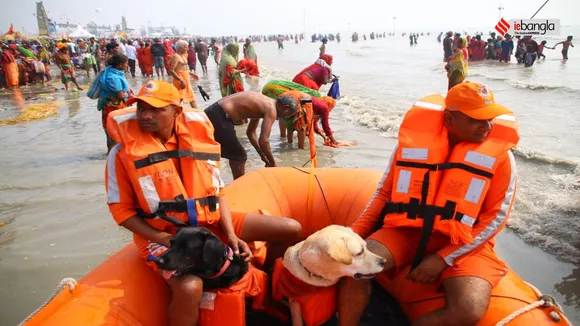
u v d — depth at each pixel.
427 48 40.34
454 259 2.50
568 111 8.90
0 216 4.86
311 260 2.49
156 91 2.59
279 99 5.17
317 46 59.53
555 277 3.51
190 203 2.67
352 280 2.68
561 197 4.88
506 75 15.18
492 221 2.54
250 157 6.81
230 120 5.02
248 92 5.14
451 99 2.58
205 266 2.41
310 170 3.95
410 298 2.78
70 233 4.43
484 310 2.34
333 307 2.76
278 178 3.83
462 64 9.59
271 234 3.02
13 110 11.75
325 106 6.67
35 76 18.16
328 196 3.74
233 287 2.58
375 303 3.21
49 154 7.27
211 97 12.92
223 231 2.86
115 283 2.53
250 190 3.62
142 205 2.62
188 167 2.74
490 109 2.47
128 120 2.66
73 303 2.38
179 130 2.78
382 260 2.49
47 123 9.87
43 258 3.96
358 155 6.57
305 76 7.62
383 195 3.00
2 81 16.92
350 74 17.45
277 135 8.05
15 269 3.80
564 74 14.80
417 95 11.59
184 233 2.36
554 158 6.02
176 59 9.20
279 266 2.89
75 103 12.66
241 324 2.58
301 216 3.75
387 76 16.39
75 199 5.28
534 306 2.35
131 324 2.37
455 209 2.57
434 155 2.71
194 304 2.41
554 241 4.02
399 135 2.87
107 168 2.65
